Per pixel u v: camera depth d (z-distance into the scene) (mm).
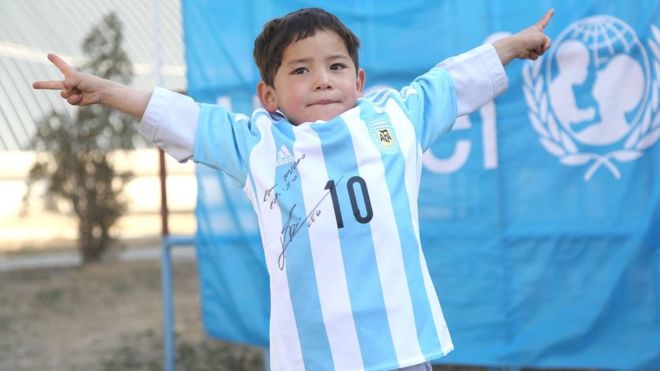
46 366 7250
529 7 4051
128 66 11727
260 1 4547
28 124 7129
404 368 2320
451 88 2633
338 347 2242
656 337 3914
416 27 4250
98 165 13023
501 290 4145
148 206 18594
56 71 7527
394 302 2262
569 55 3996
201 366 6762
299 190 2328
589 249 4012
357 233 2277
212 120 2521
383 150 2359
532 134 4078
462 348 4219
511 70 4090
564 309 4055
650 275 3914
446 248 4234
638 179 3916
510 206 4129
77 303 10211
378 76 4320
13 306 10094
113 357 7461
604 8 3938
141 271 12422
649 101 3879
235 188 4691
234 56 4617
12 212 18609
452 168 4211
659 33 3850
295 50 2465
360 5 4336
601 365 4004
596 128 3973
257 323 4637
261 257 4629
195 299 10234
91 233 13195
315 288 2273
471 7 4148
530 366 4109
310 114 2467
